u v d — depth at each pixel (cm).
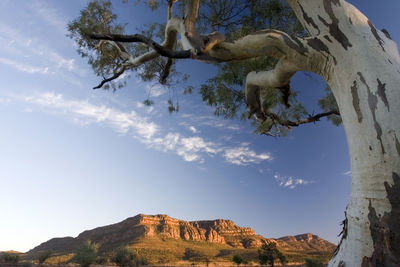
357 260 152
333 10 193
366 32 183
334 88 198
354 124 172
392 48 183
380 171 151
